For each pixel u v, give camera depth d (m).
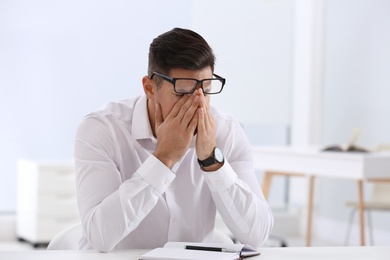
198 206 2.15
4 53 5.76
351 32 6.26
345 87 6.34
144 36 6.11
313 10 6.58
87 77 5.98
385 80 5.90
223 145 2.20
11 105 5.80
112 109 2.14
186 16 6.25
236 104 6.55
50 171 5.55
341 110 6.38
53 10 5.87
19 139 5.84
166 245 1.90
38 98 5.87
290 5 6.69
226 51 6.48
